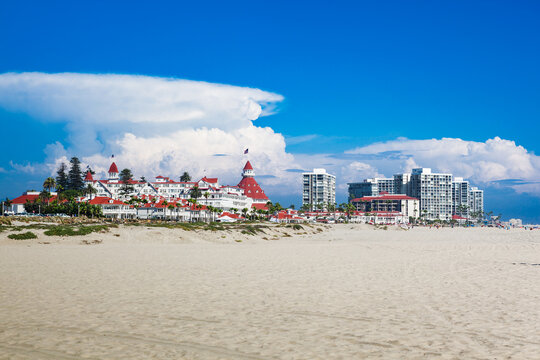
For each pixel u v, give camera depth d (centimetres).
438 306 1852
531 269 3300
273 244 7444
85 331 1409
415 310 1769
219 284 2444
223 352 1202
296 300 1975
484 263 3778
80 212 15950
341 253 4994
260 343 1290
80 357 1150
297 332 1417
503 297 2069
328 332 1420
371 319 1609
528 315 1684
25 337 1332
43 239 6300
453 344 1291
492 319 1616
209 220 18275
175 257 4241
